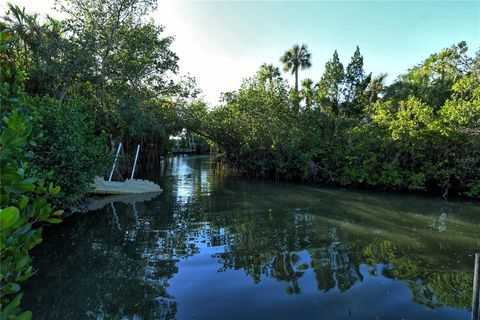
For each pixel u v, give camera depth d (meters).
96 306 4.58
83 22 14.97
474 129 13.43
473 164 13.45
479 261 3.30
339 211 10.70
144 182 15.77
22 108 2.92
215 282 5.31
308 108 20.41
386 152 15.63
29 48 12.40
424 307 4.52
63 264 6.04
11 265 1.83
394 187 15.43
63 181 8.40
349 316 4.29
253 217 9.82
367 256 6.47
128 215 9.98
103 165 10.52
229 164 25.77
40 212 2.11
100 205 11.52
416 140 14.52
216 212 10.54
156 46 17.56
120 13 15.78
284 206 11.55
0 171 1.75
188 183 18.36
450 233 8.09
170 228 8.52
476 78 15.51
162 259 6.31
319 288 5.09
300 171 19.27
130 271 5.74
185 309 4.49
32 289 5.07
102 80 15.03
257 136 20.23
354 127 18.22
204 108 24.02
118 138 17.77
